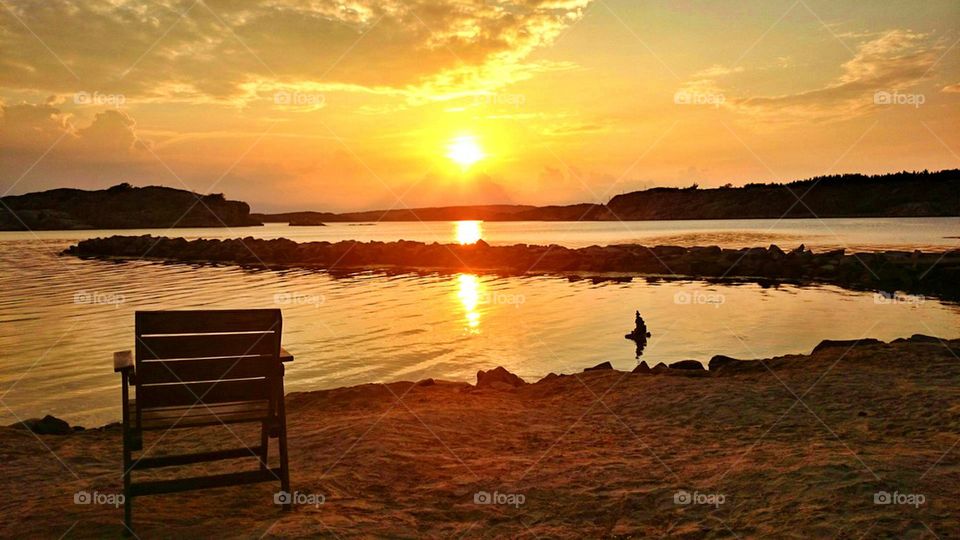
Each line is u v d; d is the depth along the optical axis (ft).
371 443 19.80
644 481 16.26
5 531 13.17
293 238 330.54
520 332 56.24
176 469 18.03
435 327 59.67
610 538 13.24
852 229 281.74
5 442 21.06
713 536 13.01
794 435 19.54
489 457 18.52
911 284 90.02
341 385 39.06
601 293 85.71
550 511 14.62
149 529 13.29
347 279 115.34
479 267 132.36
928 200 474.08
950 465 15.89
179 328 13.89
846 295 80.74
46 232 460.55
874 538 12.28
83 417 33.09
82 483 16.71
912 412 20.93
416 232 433.89
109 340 54.54
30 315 70.03
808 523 13.12
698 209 575.38
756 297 79.46
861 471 15.62
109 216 562.25
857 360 29.48
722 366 31.55
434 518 14.25
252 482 14.17
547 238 283.38
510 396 27.53
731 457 17.74
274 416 14.70
